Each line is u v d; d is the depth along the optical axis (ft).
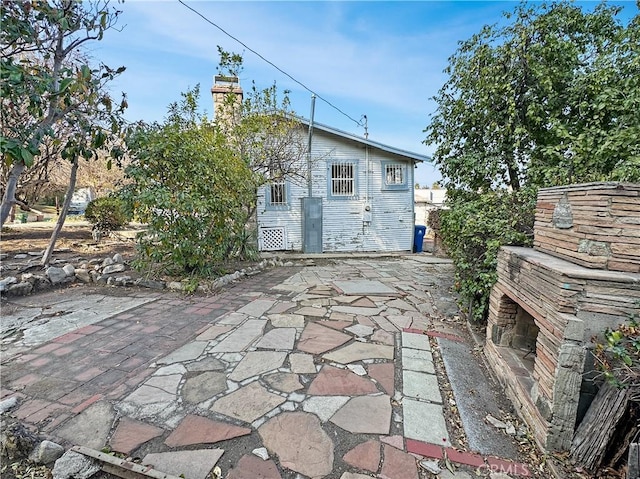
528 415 6.43
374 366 8.80
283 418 6.51
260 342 10.07
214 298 14.83
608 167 12.01
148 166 15.52
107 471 5.18
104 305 13.46
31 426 6.12
